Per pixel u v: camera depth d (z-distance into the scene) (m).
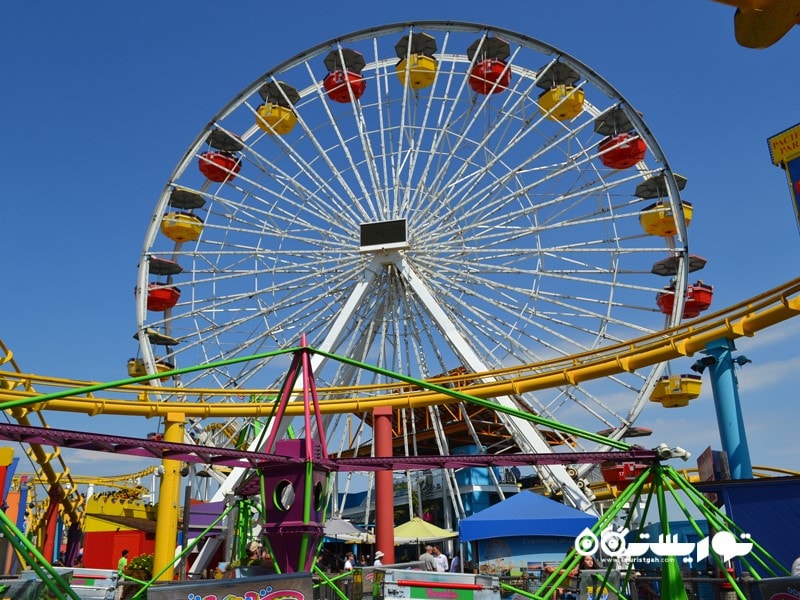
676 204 30.59
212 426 31.14
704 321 20.62
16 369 22.19
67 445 9.71
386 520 24.44
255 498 19.56
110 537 38.84
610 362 23.38
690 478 33.69
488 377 27.64
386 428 25.97
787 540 13.77
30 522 33.28
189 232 32.91
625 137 31.36
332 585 10.48
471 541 20.12
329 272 32.16
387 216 32.16
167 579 24.52
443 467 11.55
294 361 10.86
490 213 31.00
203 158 33.81
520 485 40.72
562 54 31.53
